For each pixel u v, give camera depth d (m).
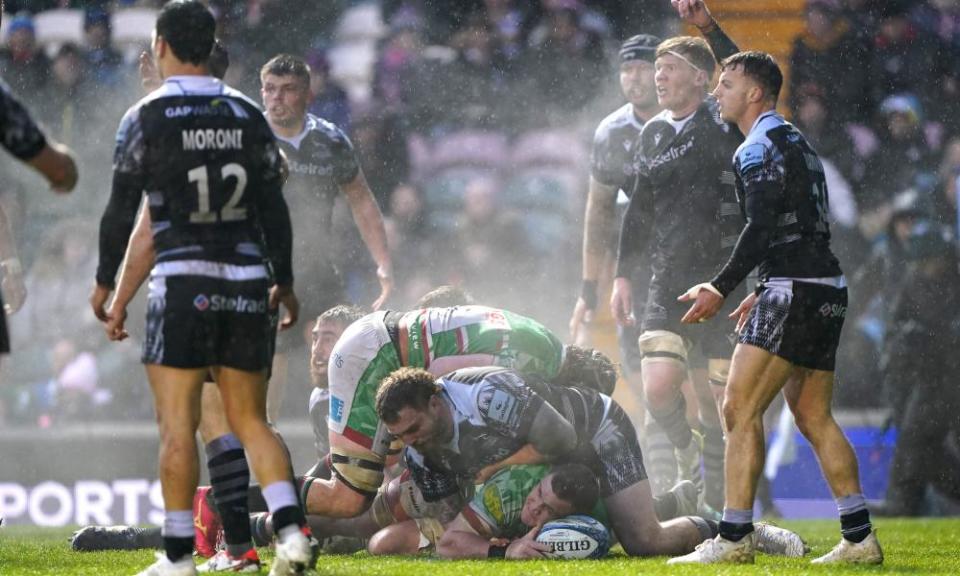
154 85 20.14
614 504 18.16
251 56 45.41
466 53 45.03
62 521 33.25
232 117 13.98
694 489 21.03
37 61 44.91
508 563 16.70
